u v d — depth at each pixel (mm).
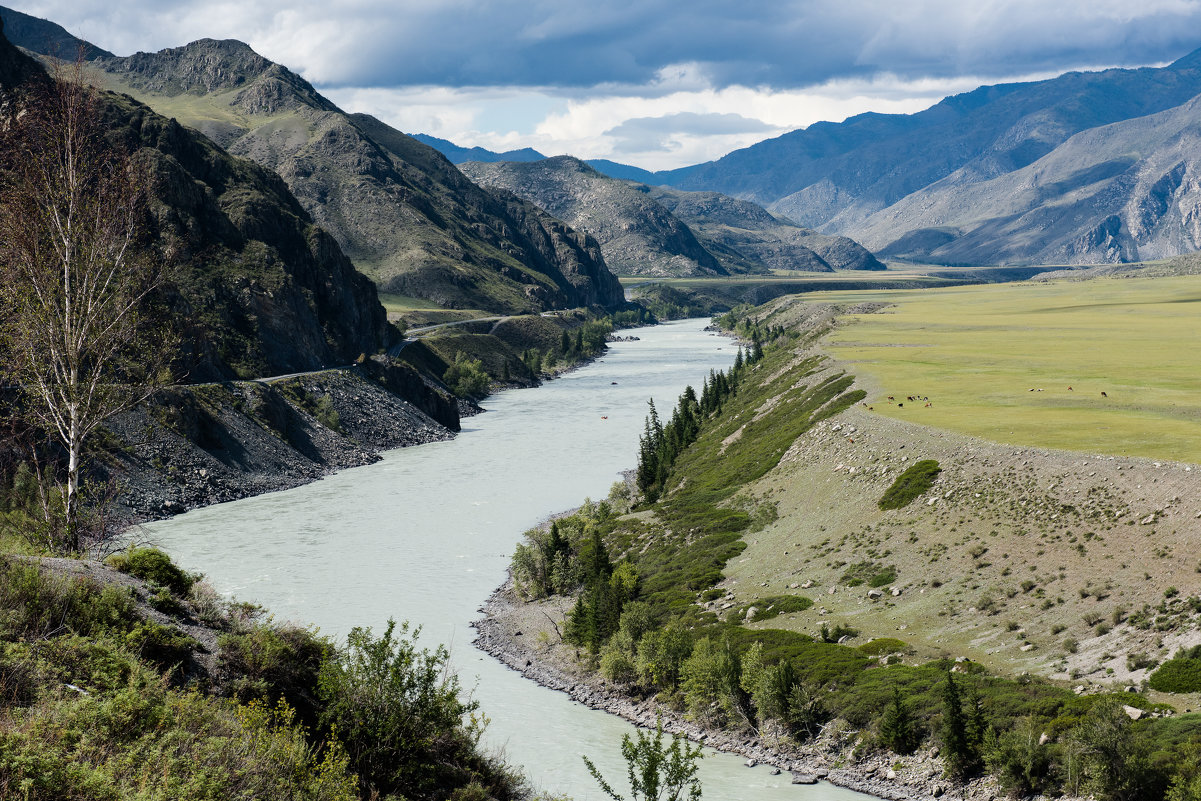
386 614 69438
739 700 50875
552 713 53344
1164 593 45812
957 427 78750
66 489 36781
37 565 22266
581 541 87500
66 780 14180
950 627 51406
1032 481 62438
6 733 15070
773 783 43406
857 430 87438
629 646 58875
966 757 40781
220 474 112500
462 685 57250
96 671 18625
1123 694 39406
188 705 18578
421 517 101688
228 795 16047
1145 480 56406
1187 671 39531
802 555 68062
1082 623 47062
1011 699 41688
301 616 68062
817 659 51031
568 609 71250
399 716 22594
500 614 70688
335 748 20125
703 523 82688
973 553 57188
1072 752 36969
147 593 26016
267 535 92875
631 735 50312
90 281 38125
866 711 45938
